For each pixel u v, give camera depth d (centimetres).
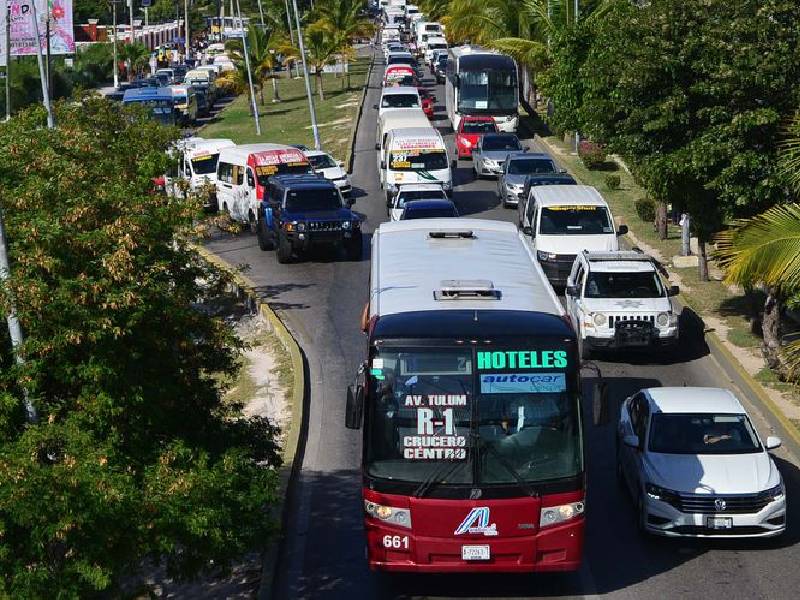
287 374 2177
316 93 8081
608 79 2392
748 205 2025
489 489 1197
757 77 1906
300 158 3656
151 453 1020
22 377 941
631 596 1286
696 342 2347
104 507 852
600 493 1616
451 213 3106
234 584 1307
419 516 1202
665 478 1412
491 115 5091
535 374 1207
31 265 949
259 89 7512
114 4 8988
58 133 1253
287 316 2623
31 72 6331
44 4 2895
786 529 1476
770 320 2044
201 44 12550
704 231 2227
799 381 1816
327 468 1730
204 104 7406
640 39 2197
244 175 3703
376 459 1210
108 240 995
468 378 1205
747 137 1969
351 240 3162
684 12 2097
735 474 1413
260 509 1220
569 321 1269
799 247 1566
